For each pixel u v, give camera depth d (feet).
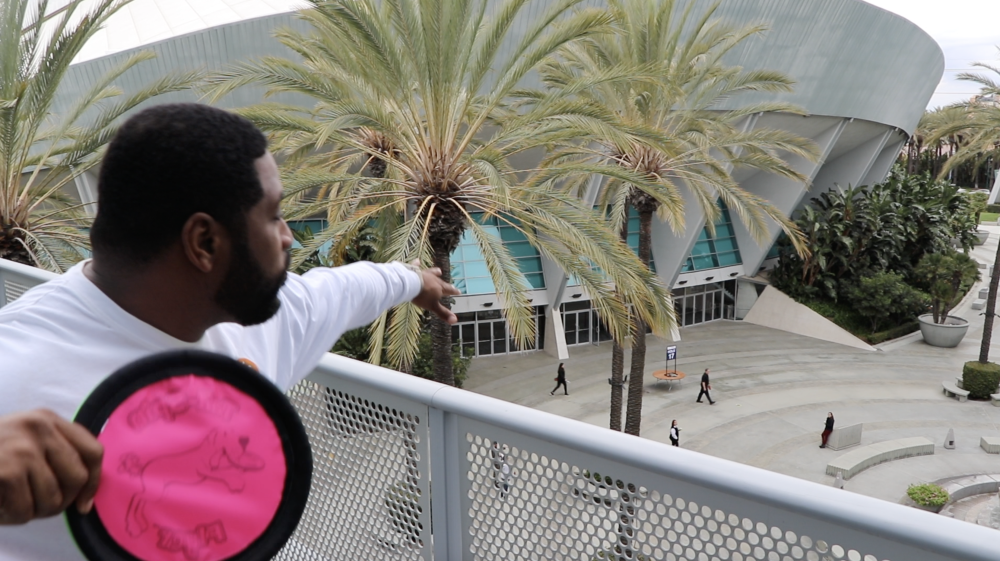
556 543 4.32
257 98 66.69
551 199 32.96
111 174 2.53
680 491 3.77
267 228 2.74
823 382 89.45
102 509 2.22
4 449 1.65
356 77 34.99
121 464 2.27
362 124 31.58
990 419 78.28
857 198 112.47
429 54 31.37
